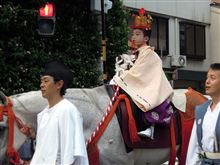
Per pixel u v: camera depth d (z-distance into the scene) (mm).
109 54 11898
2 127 4184
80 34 11789
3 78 9625
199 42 20062
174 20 18766
